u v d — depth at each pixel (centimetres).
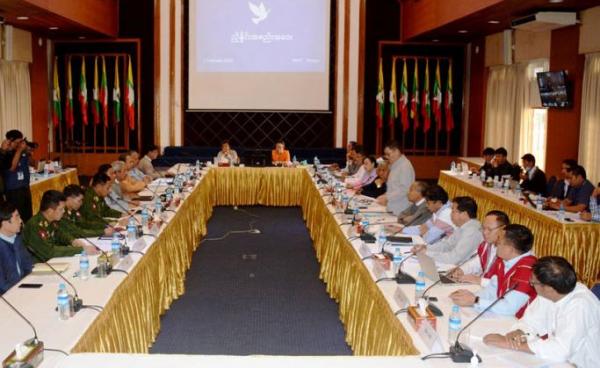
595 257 590
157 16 1243
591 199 654
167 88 1261
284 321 505
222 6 1236
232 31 1241
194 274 641
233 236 817
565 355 273
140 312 402
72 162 1279
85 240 461
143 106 1280
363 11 1252
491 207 779
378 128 1289
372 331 374
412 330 299
